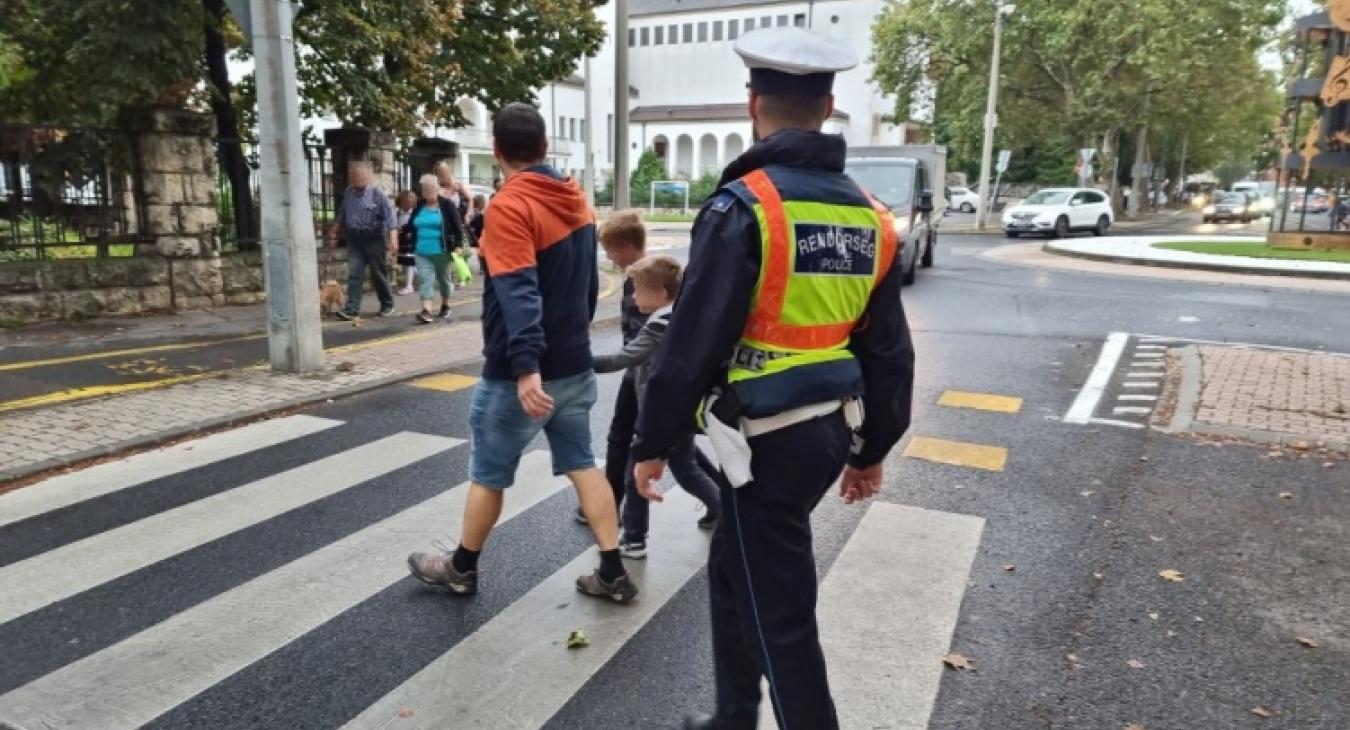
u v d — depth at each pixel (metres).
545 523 4.68
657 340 3.76
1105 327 11.34
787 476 2.32
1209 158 70.31
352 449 5.88
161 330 10.01
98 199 10.71
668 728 2.94
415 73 14.43
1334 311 12.94
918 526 4.66
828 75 2.32
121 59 10.34
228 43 13.30
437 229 10.94
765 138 2.35
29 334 9.56
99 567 4.05
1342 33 24.42
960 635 3.55
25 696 3.05
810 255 2.26
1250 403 7.01
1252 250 22.97
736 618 2.59
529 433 3.63
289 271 7.73
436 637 3.50
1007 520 4.75
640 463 2.38
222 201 12.11
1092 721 3.00
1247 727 2.98
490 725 2.94
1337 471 5.54
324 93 13.72
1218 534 4.58
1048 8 34.19
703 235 2.25
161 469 5.42
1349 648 3.48
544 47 18.20
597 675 3.25
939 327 11.29
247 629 3.52
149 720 2.93
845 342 2.45
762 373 2.31
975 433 6.40
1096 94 35.44
